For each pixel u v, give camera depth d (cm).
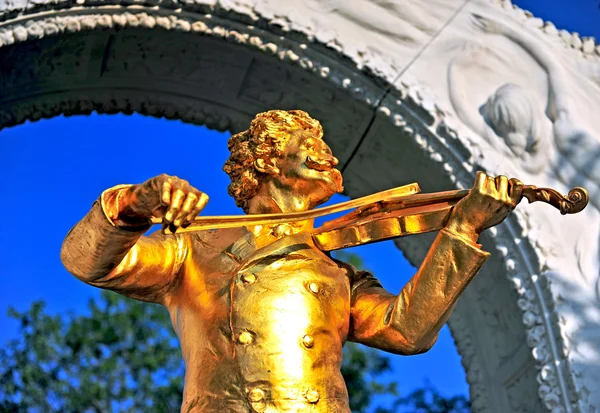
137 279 409
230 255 411
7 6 759
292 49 775
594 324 707
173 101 834
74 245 386
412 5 802
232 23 773
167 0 767
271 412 373
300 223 426
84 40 780
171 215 343
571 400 691
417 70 779
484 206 387
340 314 405
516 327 738
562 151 762
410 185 428
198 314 402
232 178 453
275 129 445
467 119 768
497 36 802
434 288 391
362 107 775
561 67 792
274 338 384
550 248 728
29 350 1405
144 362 1412
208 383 384
